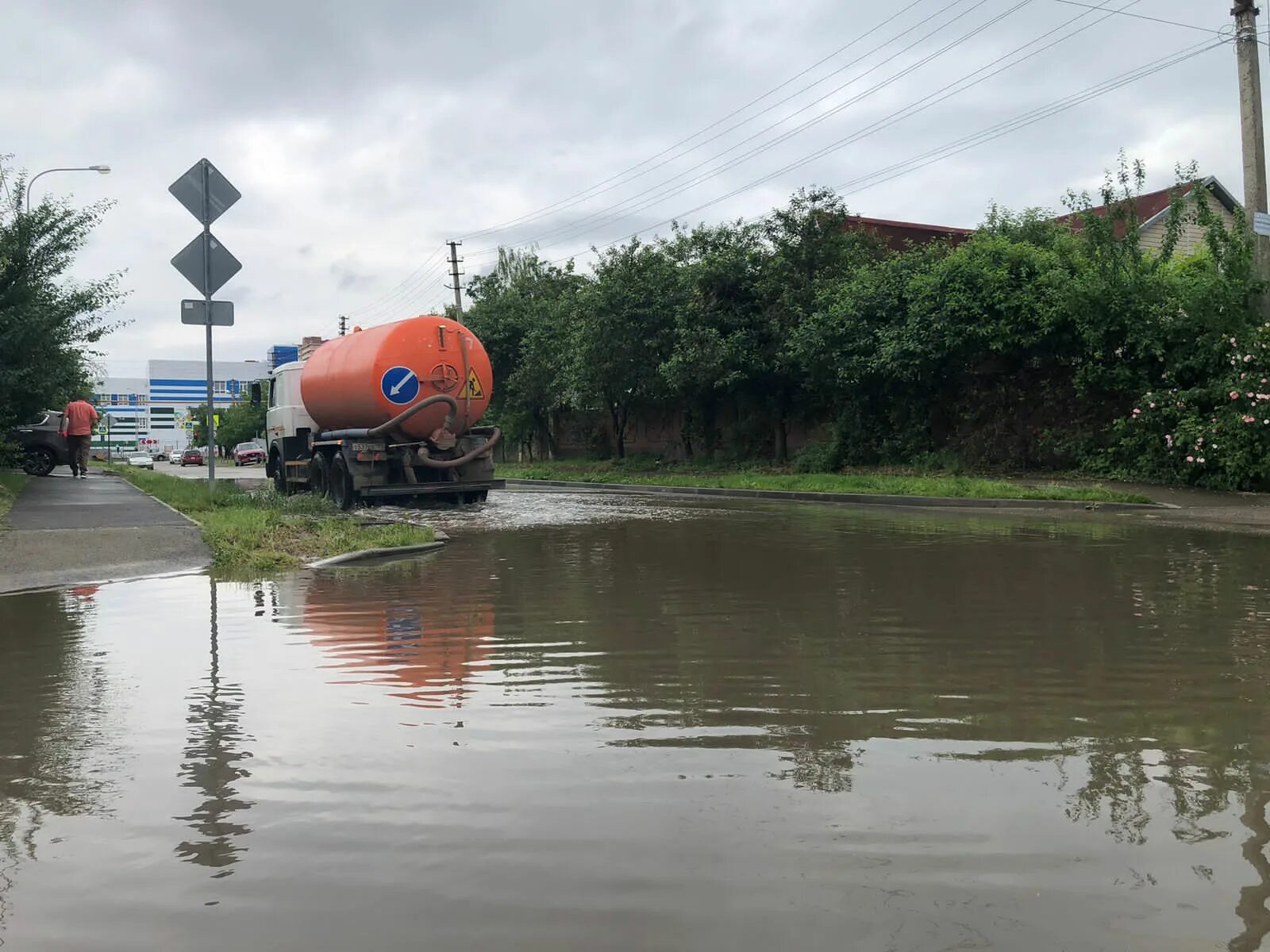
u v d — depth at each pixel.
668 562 9.72
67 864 2.97
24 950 2.50
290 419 19.31
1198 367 17.00
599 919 2.60
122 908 2.70
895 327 21.64
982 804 3.36
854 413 24.25
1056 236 23.98
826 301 23.31
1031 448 20.75
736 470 27.70
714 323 26.06
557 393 35.09
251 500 14.85
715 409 30.25
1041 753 3.90
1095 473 18.91
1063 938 2.48
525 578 8.73
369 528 11.95
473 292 42.97
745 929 2.54
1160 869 2.86
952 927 2.54
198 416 110.44
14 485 17.20
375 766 3.79
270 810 3.36
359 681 5.09
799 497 19.95
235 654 5.74
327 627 6.55
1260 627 6.28
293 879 2.85
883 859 2.93
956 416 22.42
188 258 12.97
